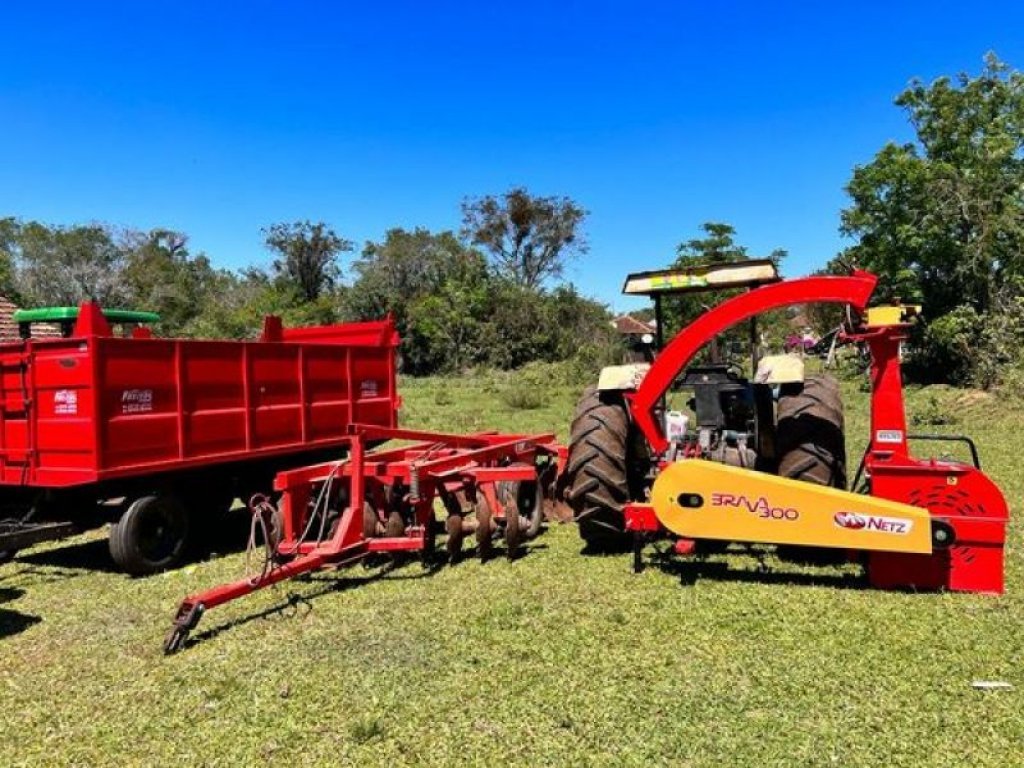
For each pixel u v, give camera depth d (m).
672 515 4.77
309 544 5.40
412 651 4.03
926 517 4.39
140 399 5.89
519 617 4.46
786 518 4.58
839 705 3.30
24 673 4.00
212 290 50.94
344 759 3.05
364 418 8.34
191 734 3.30
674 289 5.96
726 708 3.30
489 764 2.97
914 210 18.88
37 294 41.03
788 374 5.31
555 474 7.19
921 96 19.39
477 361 36.09
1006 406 14.15
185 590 5.42
